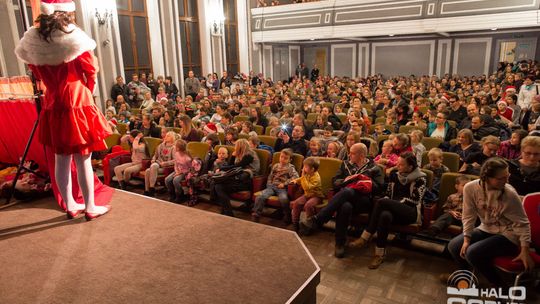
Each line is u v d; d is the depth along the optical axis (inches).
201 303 53.2
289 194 149.3
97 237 72.1
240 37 541.3
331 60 697.0
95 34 354.0
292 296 55.1
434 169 138.7
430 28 409.4
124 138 211.2
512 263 89.8
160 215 82.7
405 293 106.0
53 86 72.4
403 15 423.5
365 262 123.2
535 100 209.2
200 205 174.4
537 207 94.7
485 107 199.9
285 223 153.5
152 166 182.1
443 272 116.0
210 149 178.1
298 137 185.3
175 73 444.1
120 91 355.3
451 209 120.0
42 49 68.0
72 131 71.7
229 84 459.8
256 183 158.4
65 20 69.3
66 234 73.5
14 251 66.8
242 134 201.5
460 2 389.7
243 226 77.7
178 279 58.7
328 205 125.3
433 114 208.7
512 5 363.3
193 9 468.1
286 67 678.5
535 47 523.8
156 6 413.7
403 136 146.6
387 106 294.8
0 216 82.0
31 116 98.0
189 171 174.6
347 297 104.6
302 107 305.3
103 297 54.1
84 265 62.4
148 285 57.1
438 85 445.1
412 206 120.2
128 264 62.8
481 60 567.5
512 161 120.0
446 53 592.4
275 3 546.3
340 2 462.9
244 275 60.2
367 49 659.4
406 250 130.1
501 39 546.3
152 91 381.1
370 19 445.4
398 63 636.7
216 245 69.6
